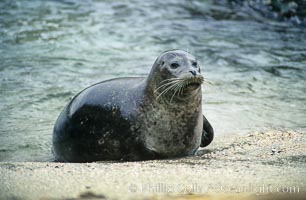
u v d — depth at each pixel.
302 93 46.34
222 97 44.94
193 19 67.62
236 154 31.28
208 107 42.75
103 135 32.22
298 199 22.62
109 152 32.31
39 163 28.05
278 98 45.12
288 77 50.06
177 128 31.73
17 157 35.12
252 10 70.50
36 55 54.38
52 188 23.89
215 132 38.09
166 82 31.08
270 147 32.31
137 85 32.81
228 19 67.88
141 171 25.84
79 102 33.38
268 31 63.59
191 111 31.77
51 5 71.06
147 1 74.06
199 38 60.62
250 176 24.80
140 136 31.73
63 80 48.28
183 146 32.06
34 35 60.25
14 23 63.88
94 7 70.94
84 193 23.44
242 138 36.16
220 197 22.89
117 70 50.66
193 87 30.39
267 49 57.47
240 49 57.28
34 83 47.62
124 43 58.53
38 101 44.06
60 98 44.72
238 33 62.69
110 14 68.31
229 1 73.69
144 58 54.06
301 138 34.38
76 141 33.03
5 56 53.94
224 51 56.53
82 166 27.06
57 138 34.03
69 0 73.38
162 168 26.52
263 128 38.84
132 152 31.95
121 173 25.55
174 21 66.56
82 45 57.53
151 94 31.75
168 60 31.36
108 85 33.44
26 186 24.12
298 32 63.59
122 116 31.94
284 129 38.50
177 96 31.05
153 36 61.00
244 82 48.56
